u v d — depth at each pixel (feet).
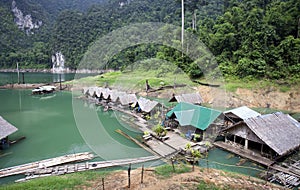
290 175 35.63
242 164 40.50
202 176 31.91
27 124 68.23
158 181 29.73
